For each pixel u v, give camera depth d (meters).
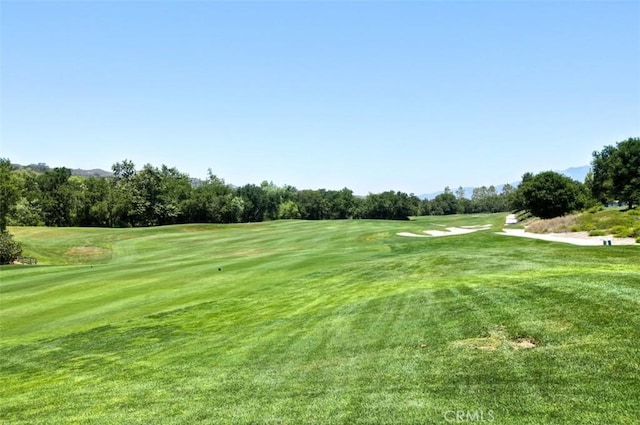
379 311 10.52
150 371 8.53
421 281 14.18
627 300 7.62
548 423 4.45
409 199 138.88
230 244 46.56
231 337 10.41
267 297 15.09
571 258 15.55
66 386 8.27
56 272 25.70
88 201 90.19
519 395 5.13
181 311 14.15
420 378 6.09
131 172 100.06
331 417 5.30
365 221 73.88
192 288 18.22
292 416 5.49
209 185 111.19
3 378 9.37
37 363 10.20
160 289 18.47
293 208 124.62
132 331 12.27
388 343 7.92
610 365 5.47
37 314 15.50
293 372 7.23
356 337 8.68
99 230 60.84
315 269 20.48
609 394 4.82
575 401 4.80
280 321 11.36
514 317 7.95
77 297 17.98
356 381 6.36
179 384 7.46
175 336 11.30
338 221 75.81
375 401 5.57
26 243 49.25
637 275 9.59
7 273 25.91
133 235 56.28
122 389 7.63
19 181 85.94
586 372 5.41
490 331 7.50
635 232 26.92
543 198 59.16
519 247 21.80
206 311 13.85
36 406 7.32
